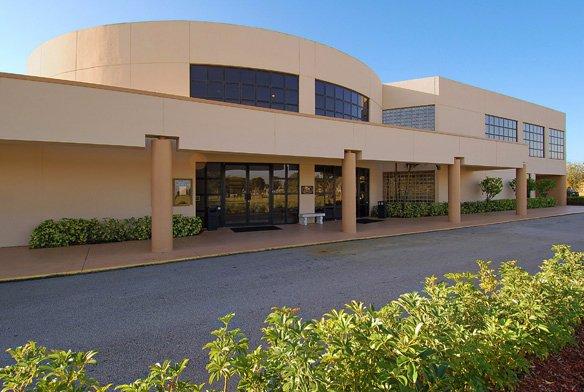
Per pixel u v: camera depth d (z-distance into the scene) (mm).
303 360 1987
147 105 8898
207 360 3830
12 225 10406
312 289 6352
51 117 7863
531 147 27328
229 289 6395
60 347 4168
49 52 14195
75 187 11258
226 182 14633
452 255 9289
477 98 23203
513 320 3102
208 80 13531
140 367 3697
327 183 16891
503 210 23531
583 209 25078
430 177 20875
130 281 6949
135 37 13156
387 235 12562
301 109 14836
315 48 15359
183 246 10312
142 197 12258
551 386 2764
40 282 6906
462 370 2334
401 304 2893
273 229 13914
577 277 4375
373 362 2137
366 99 18719
